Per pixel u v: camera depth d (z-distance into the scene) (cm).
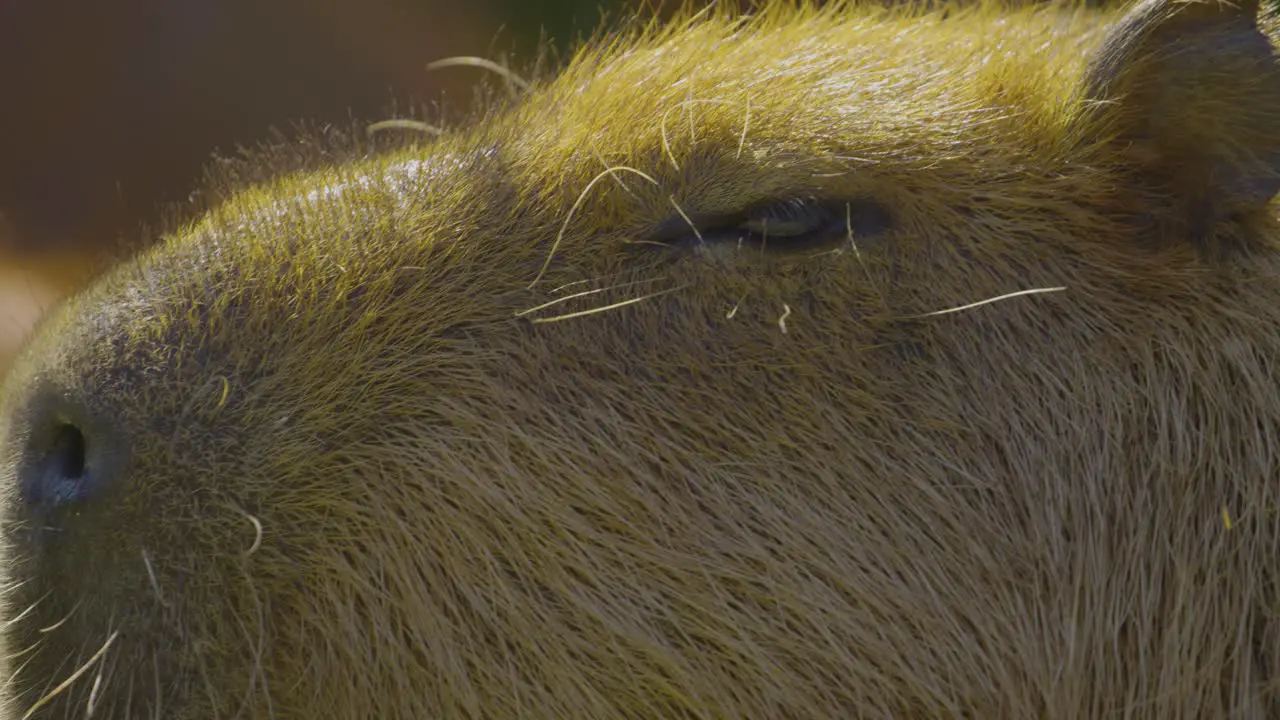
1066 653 97
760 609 96
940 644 96
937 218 97
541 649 96
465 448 96
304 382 96
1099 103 97
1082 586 97
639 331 97
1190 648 97
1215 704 97
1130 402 97
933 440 97
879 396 96
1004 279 97
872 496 96
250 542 96
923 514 96
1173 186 97
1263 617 97
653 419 96
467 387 96
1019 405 97
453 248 97
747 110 97
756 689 96
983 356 97
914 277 97
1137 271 97
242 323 96
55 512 96
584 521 96
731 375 96
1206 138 97
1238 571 97
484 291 97
